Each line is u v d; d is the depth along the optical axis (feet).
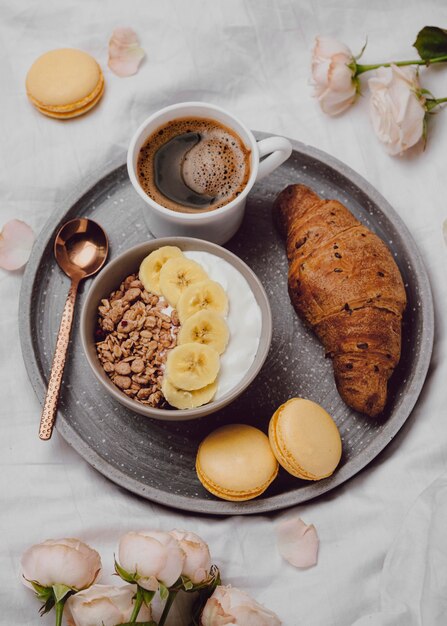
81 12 2.37
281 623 1.96
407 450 2.07
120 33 2.34
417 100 2.18
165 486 2.01
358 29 2.38
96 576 1.88
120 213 2.21
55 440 2.07
